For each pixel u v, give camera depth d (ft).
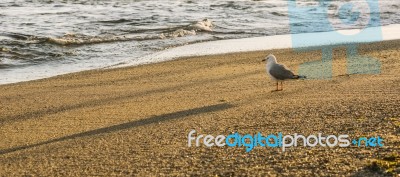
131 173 23.72
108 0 132.46
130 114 36.35
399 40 71.10
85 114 37.11
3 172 24.66
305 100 37.50
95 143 28.99
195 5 121.08
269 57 42.01
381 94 38.32
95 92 45.09
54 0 131.03
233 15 104.94
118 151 27.22
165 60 61.46
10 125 34.88
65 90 46.44
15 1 127.54
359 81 43.60
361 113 32.50
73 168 24.84
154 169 24.11
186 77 50.11
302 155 24.99
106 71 55.36
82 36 81.61
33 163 25.93
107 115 36.47
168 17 102.27
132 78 51.06
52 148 28.60
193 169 23.82
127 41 77.10
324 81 44.37
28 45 72.90
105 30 87.81
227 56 62.49
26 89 47.42
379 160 23.63
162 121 33.58
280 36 79.71
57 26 92.27
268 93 41.01
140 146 27.91
